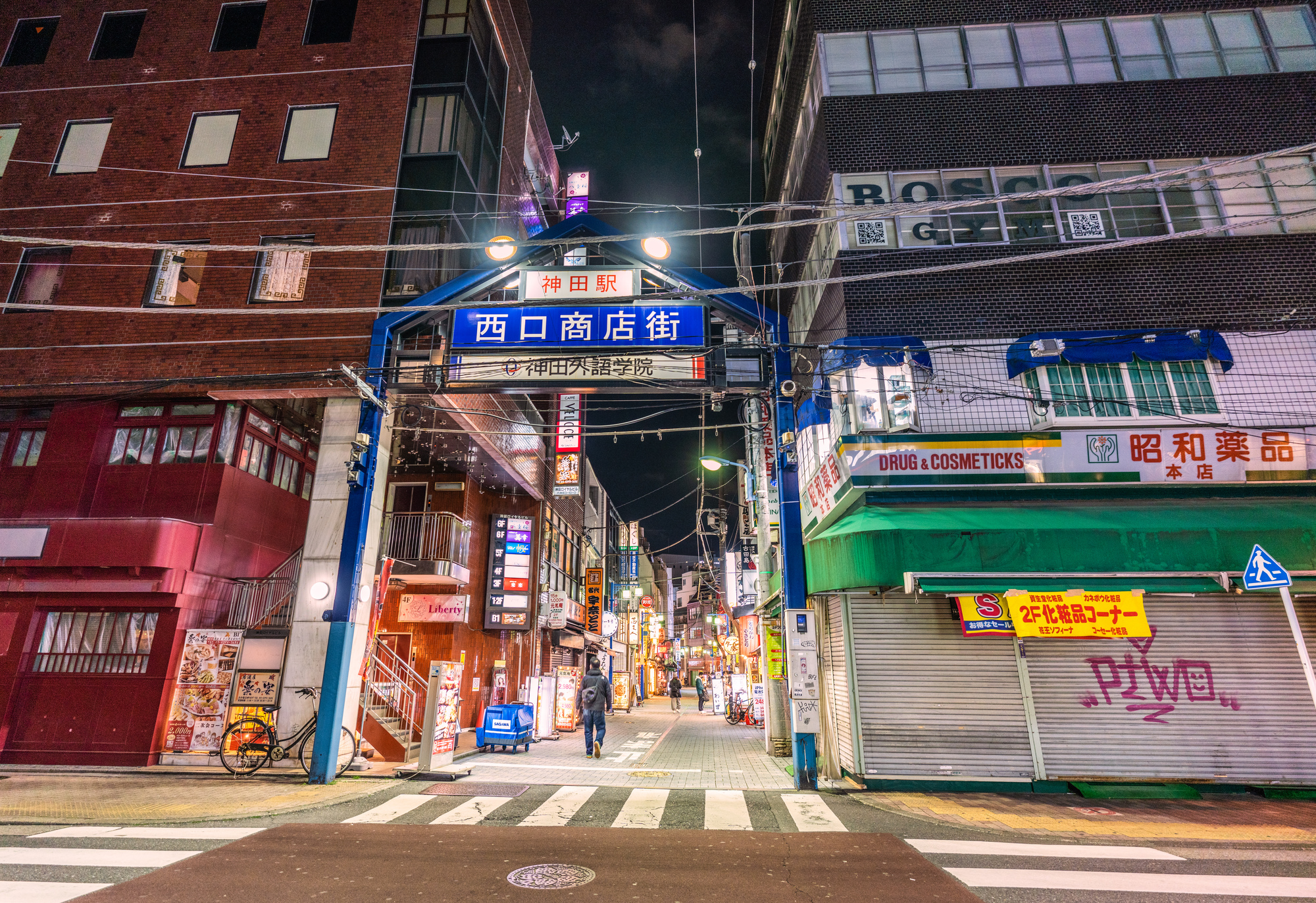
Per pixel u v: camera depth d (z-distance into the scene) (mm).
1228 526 8320
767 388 10688
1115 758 8492
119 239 13242
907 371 9953
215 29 15031
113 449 12328
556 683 16828
